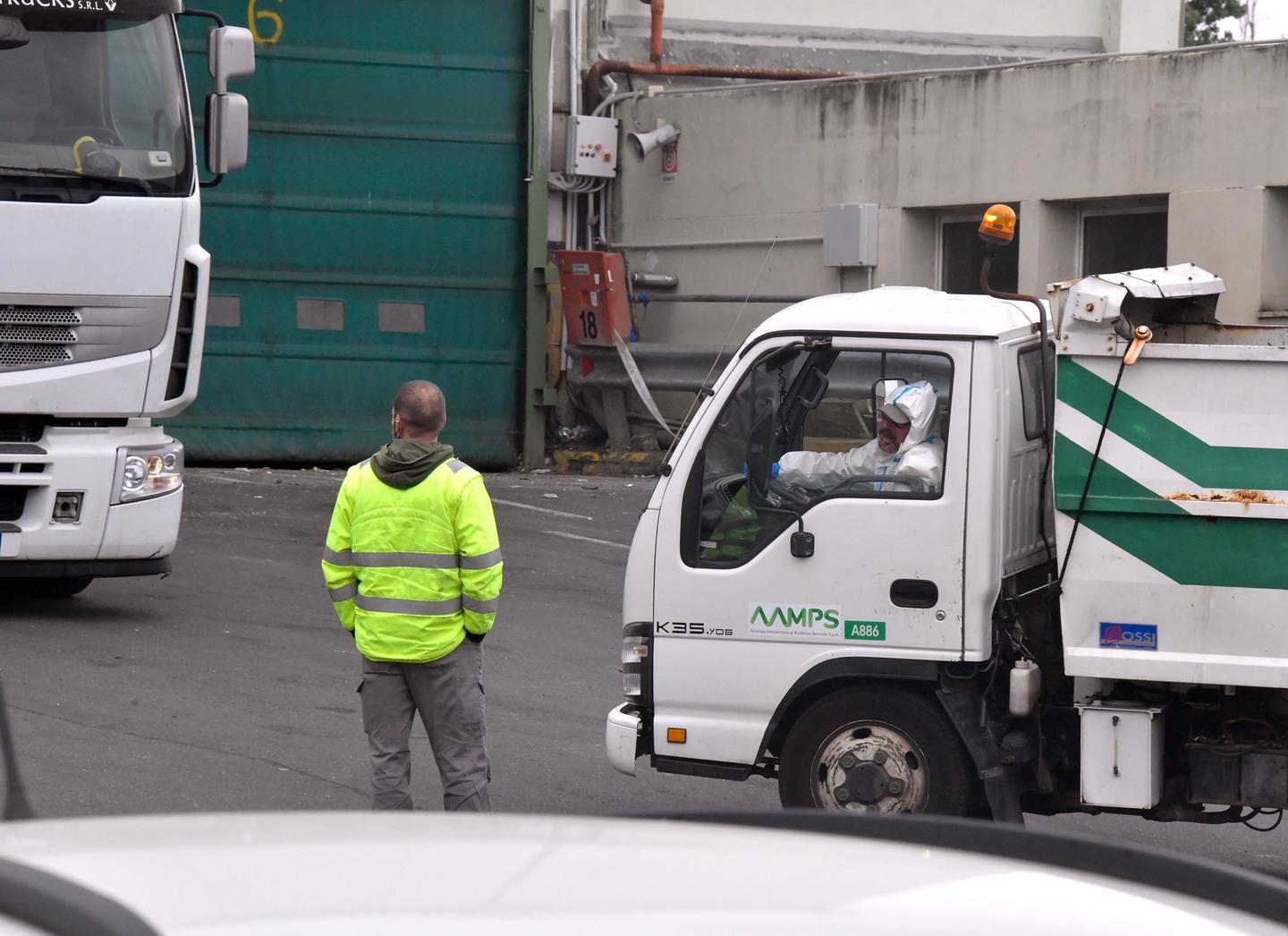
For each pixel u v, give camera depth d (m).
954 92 70.12
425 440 24.59
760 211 77.50
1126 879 8.95
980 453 24.03
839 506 24.67
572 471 80.56
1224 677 23.08
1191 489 23.08
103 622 42.41
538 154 80.69
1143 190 64.25
